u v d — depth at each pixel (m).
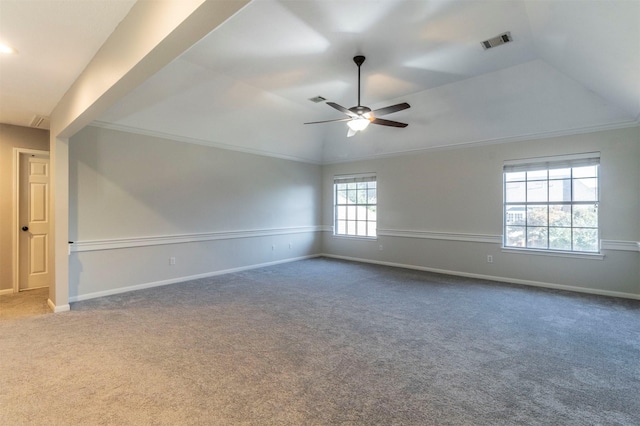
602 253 4.36
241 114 5.21
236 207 5.93
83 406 1.91
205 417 1.82
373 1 2.69
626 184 4.19
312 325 3.25
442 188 5.85
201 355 2.58
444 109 5.05
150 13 1.74
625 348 2.74
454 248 5.72
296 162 7.16
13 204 4.39
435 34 3.22
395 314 3.59
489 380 2.23
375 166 6.82
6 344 2.76
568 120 4.46
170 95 4.32
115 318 3.42
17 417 1.80
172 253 5.02
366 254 7.00
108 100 2.48
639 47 2.36
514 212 5.14
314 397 2.02
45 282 4.72
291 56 3.68
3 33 2.19
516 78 4.15
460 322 3.35
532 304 3.95
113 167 4.38
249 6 2.75
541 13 2.73
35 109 3.72
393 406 1.93
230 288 4.70
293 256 7.11
